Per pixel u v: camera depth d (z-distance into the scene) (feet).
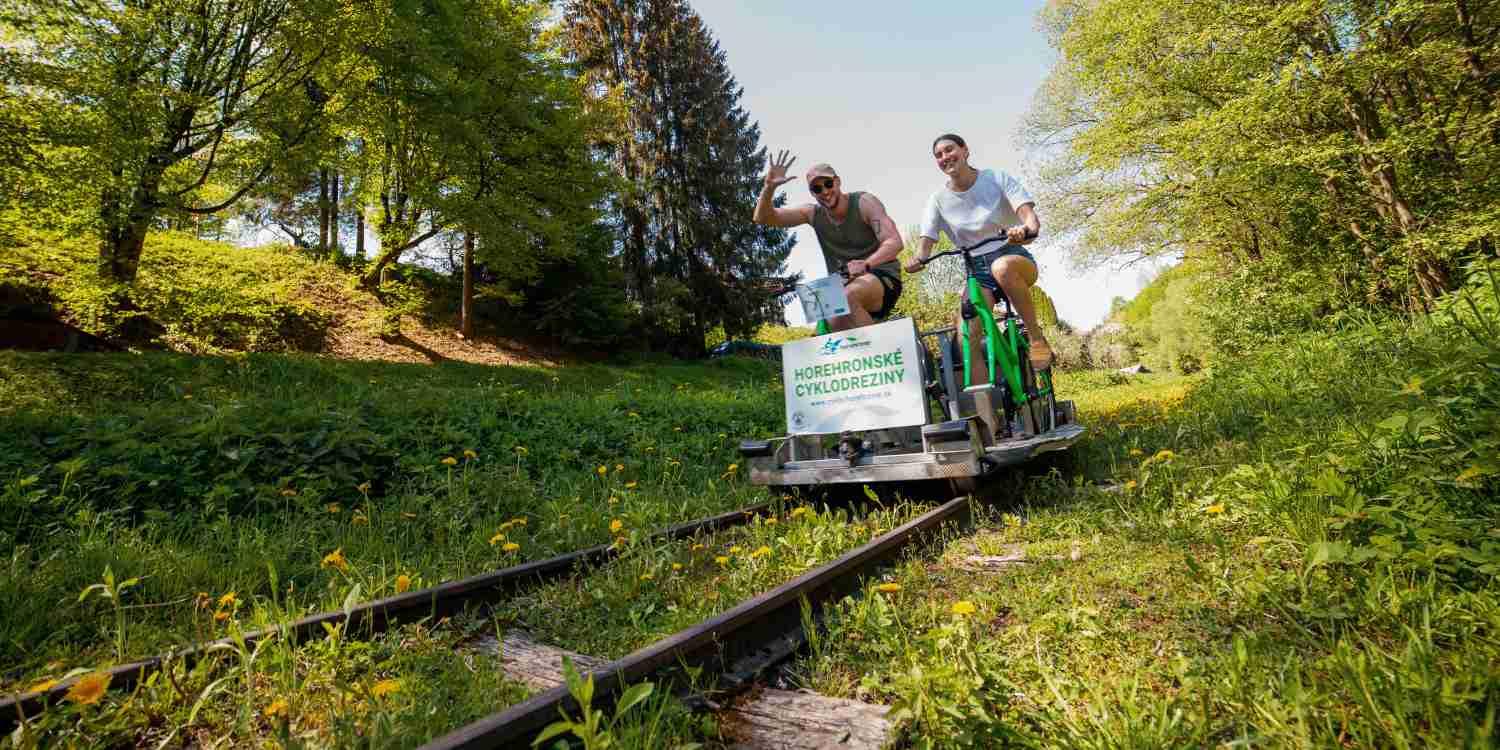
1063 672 6.10
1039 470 16.22
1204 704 4.96
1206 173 45.62
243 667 6.71
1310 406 16.67
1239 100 36.29
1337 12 34.32
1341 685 5.18
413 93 51.03
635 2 98.27
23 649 7.97
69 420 20.39
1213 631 6.66
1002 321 16.31
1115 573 8.54
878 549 9.93
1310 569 6.89
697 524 13.41
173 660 6.96
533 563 10.62
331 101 49.16
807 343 15.55
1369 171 36.29
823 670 6.84
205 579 10.62
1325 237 43.11
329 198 64.08
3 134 31.17
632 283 90.94
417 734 5.61
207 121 41.39
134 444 17.40
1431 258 34.12
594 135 72.84
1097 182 54.75
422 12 50.67
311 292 63.00
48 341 37.96
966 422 12.92
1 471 15.51
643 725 5.41
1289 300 42.68
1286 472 10.28
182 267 46.75
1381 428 9.15
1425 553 6.66
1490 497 7.87
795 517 13.46
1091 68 49.16
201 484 15.93
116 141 33.42
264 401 26.21
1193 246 59.26
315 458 18.38
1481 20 32.73
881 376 14.51
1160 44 43.88
